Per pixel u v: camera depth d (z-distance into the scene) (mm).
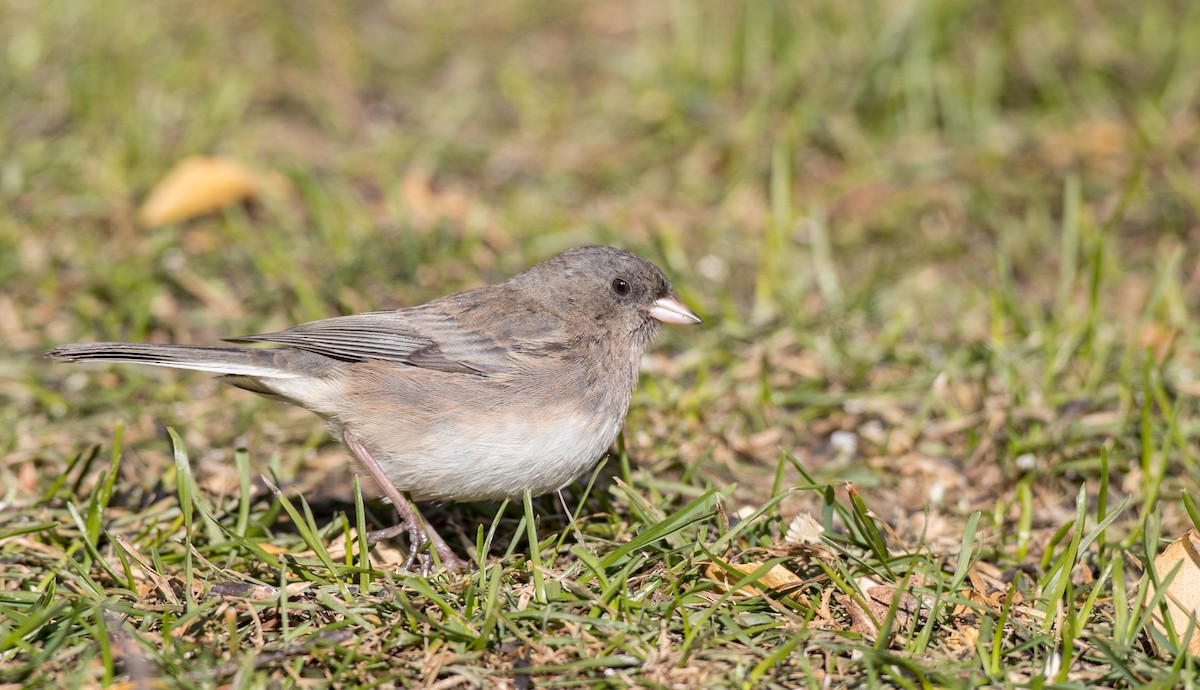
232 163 13109
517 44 16594
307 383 8070
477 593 7227
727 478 9164
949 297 11711
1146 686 6309
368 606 7145
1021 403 9672
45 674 6539
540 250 12391
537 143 14492
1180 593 7020
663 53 15398
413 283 11797
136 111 13898
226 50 15656
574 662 6652
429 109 15039
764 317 11430
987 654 6703
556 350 8078
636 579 7430
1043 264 12250
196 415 10023
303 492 9117
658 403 9914
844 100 14234
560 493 8633
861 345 10898
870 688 6426
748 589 7363
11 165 12945
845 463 9453
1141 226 12672
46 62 14688
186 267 11969
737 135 13914
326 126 14672
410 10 17438
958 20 14742
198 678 6402
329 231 12328
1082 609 6977
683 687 6496
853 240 12750
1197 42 14672
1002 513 8539
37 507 8500
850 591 7191
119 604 7008
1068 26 15039
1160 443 9148
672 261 11977
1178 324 10734
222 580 7512
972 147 13805
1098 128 13828
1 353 10734
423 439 7867
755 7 15000
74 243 12188
